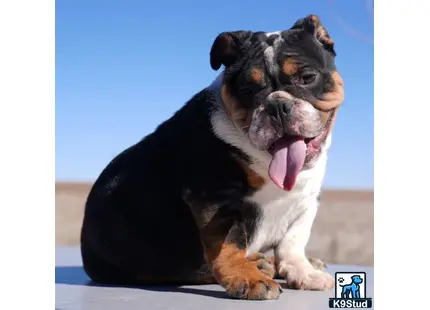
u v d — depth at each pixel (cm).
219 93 150
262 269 154
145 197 156
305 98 141
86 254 165
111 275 163
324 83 143
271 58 142
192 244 154
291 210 154
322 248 272
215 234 144
